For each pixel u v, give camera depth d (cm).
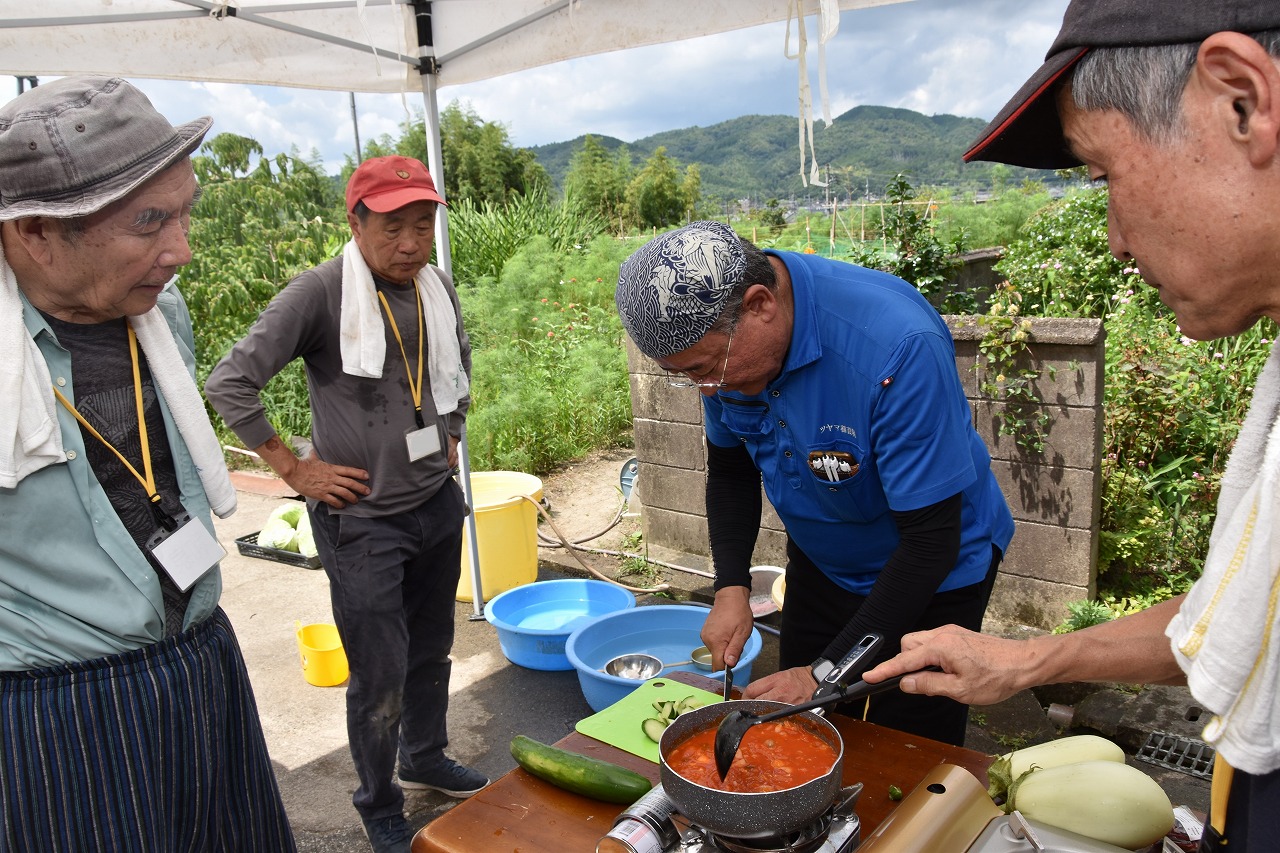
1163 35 81
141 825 172
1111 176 90
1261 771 85
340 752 349
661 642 381
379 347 267
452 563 303
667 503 499
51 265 154
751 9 325
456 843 146
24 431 155
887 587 184
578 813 154
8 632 162
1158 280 92
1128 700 332
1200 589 90
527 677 402
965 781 139
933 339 181
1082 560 375
